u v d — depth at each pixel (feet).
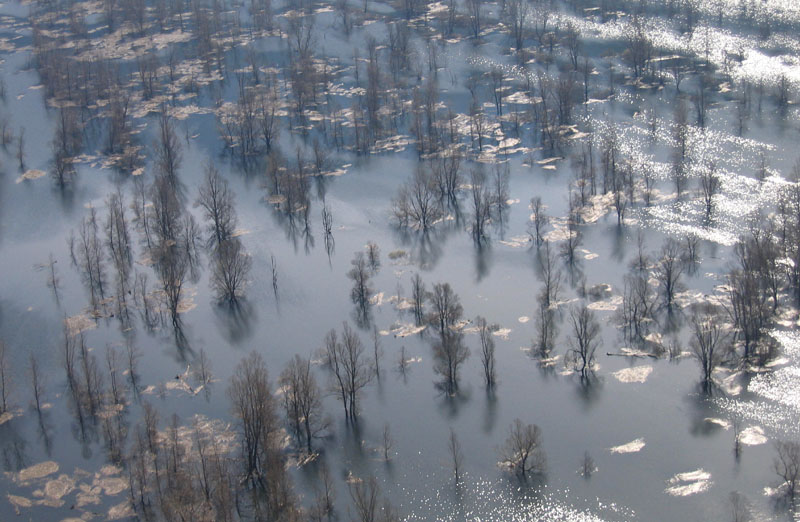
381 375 484.33
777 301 524.52
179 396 470.80
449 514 381.40
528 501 386.32
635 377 469.16
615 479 396.98
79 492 400.26
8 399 471.62
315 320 547.90
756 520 365.40
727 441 417.08
